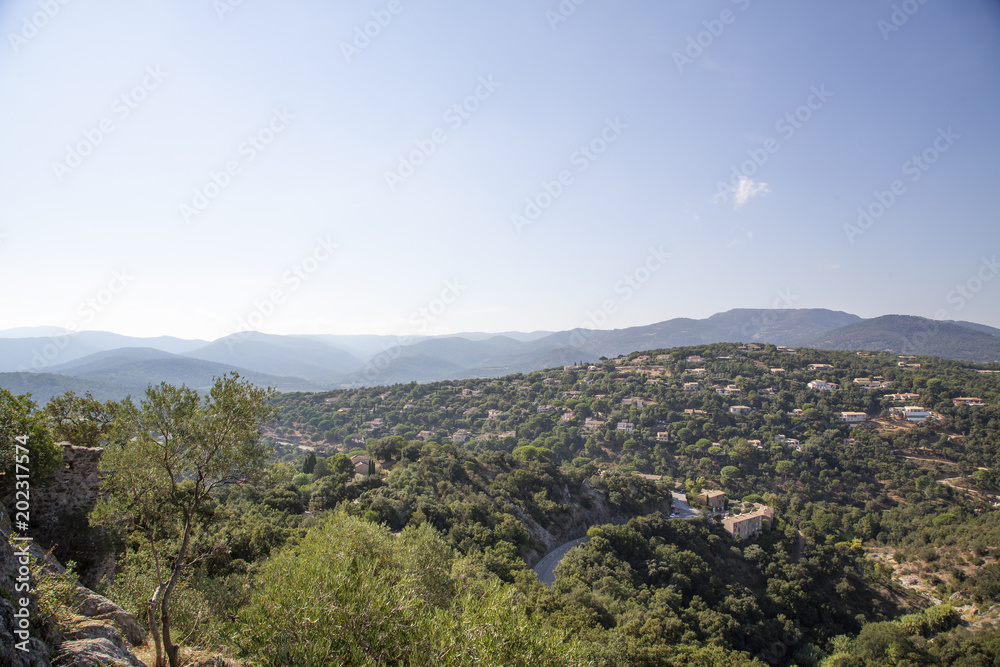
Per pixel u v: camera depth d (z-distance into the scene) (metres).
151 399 14.20
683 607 56.06
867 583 67.88
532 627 13.38
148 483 14.45
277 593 12.93
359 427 166.62
